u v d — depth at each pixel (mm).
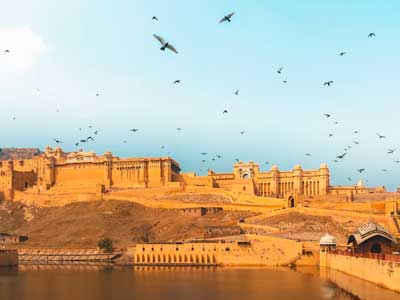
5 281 155500
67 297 123125
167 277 165000
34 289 136875
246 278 160250
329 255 196750
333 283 143500
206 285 143625
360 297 114562
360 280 147375
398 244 166500
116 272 184500
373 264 137750
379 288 128625
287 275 167875
